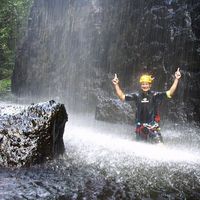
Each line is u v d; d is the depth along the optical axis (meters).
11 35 22.80
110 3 11.03
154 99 6.17
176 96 8.77
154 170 4.62
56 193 3.70
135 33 9.98
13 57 23.06
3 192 3.60
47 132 4.68
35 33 15.58
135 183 4.14
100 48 11.16
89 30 11.67
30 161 4.46
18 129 4.58
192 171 4.65
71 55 12.55
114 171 4.51
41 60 14.70
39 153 4.58
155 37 9.38
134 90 9.83
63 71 12.92
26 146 4.50
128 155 5.23
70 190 3.80
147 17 9.64
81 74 11.82
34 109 4.80
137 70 9.84
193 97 8.38
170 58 8.96
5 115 4.75
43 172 4.31
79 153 5.25
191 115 8.37
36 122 4.66
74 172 4.39
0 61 23.44
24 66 16.05
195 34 8.39
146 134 6.09
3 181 3.91
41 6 15.35
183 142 6.69
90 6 11.79
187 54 8.52
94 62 11.34
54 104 4.96
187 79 8.51
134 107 8.89
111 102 9.15
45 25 14.81
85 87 11.49
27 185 3.85
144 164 4.84
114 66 10.59
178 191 3.95
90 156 5.12
